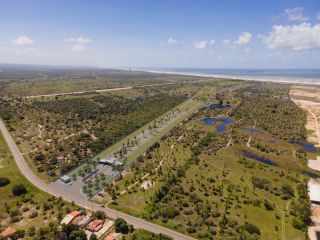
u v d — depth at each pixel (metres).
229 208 126.94
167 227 112.12
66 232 103.62
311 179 160.62
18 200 133.12
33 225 113.69
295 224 116.00
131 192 140.00
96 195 137.88
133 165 171.00
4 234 105.69
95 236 102.69
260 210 126.81
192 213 122.25
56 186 147.50
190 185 147.50
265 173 166.38
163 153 193.25
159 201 131.75
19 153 187.62
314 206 132.25
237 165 176.38
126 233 107.88
